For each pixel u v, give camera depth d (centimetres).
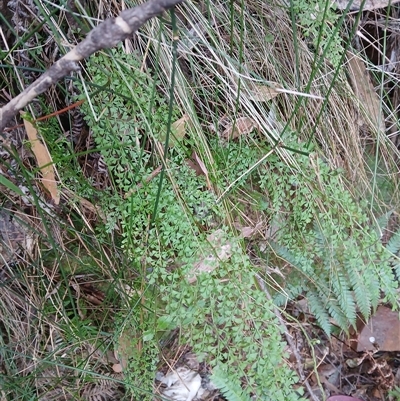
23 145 123
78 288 138
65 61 67
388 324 152
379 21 145
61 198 130
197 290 117
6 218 131
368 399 152
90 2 115
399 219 153
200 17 117
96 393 135
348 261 138
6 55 102
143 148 116
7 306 132
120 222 128
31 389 130
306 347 154
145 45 120
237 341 117
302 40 133
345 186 144
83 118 118
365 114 138
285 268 150
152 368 129
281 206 141
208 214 124
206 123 133
